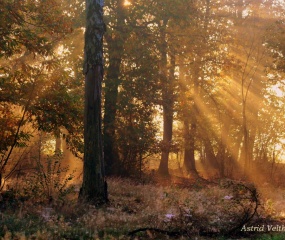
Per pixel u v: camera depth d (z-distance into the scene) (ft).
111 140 78.95
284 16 105.81
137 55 79.71
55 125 48.52
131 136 77.20
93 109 42.60
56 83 48.37
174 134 106.01
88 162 42.42
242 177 90.12
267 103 118.83
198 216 32.14
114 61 80.18
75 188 48.96
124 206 41.14
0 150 46.57
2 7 44.09
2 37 44.55
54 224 30.83
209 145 106.73
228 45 106.22
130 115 79.87
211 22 104.63
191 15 86.89
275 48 84.53
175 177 92.32
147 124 81.46
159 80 83.92
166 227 31.17
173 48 86.07
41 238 26.68
